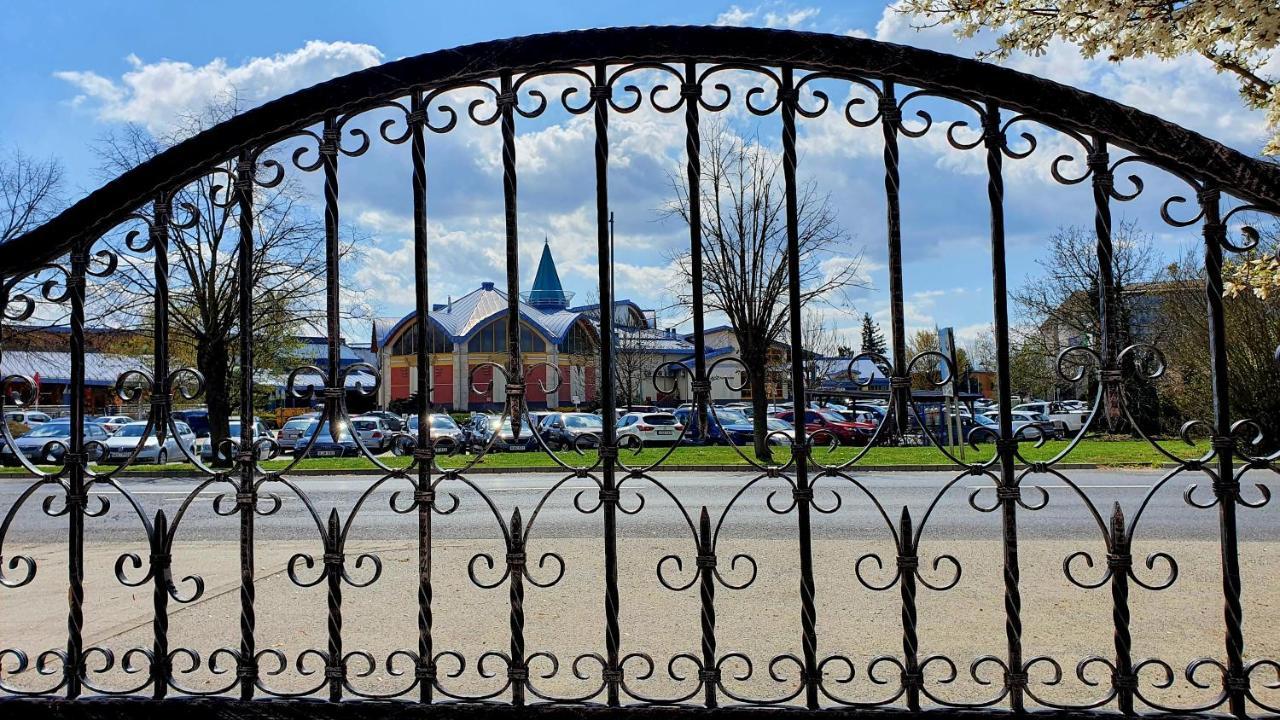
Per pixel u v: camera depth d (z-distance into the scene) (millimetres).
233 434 25250
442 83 2715
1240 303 17375
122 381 2729
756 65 2658
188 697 2650
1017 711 2471
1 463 19281
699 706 2529
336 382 2721
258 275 19672
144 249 2777
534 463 17406
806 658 2562
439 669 3646
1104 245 2531
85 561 6586
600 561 6160
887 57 2584
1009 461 2559
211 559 6480
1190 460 2496
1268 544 6645
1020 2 4812
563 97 2729
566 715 2531
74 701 2639
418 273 2715
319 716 2590
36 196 24094
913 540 2561
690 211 2693
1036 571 5527
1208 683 3369
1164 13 3760
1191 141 2426
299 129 2742
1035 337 31875
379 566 2652
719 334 47281
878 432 2600
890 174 2629
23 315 2807
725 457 18734
